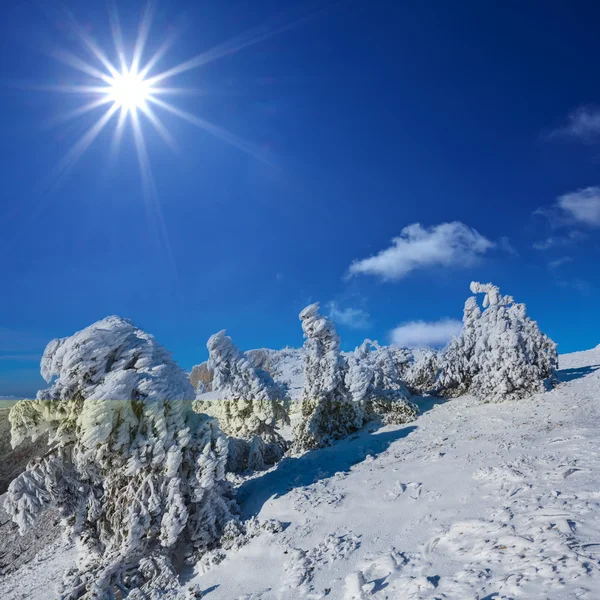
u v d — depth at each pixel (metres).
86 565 7.99
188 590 6.83
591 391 13.27
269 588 6.14
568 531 4.65
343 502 8.16
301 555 6.66
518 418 11.77
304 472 10.65
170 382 8.59
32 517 8.02
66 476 8.45
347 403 15.25
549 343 15.36
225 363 14.34
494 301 16.75
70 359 8.03
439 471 8.43
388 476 8.98
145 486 8.00
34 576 10.65
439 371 19.41
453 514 6.40
